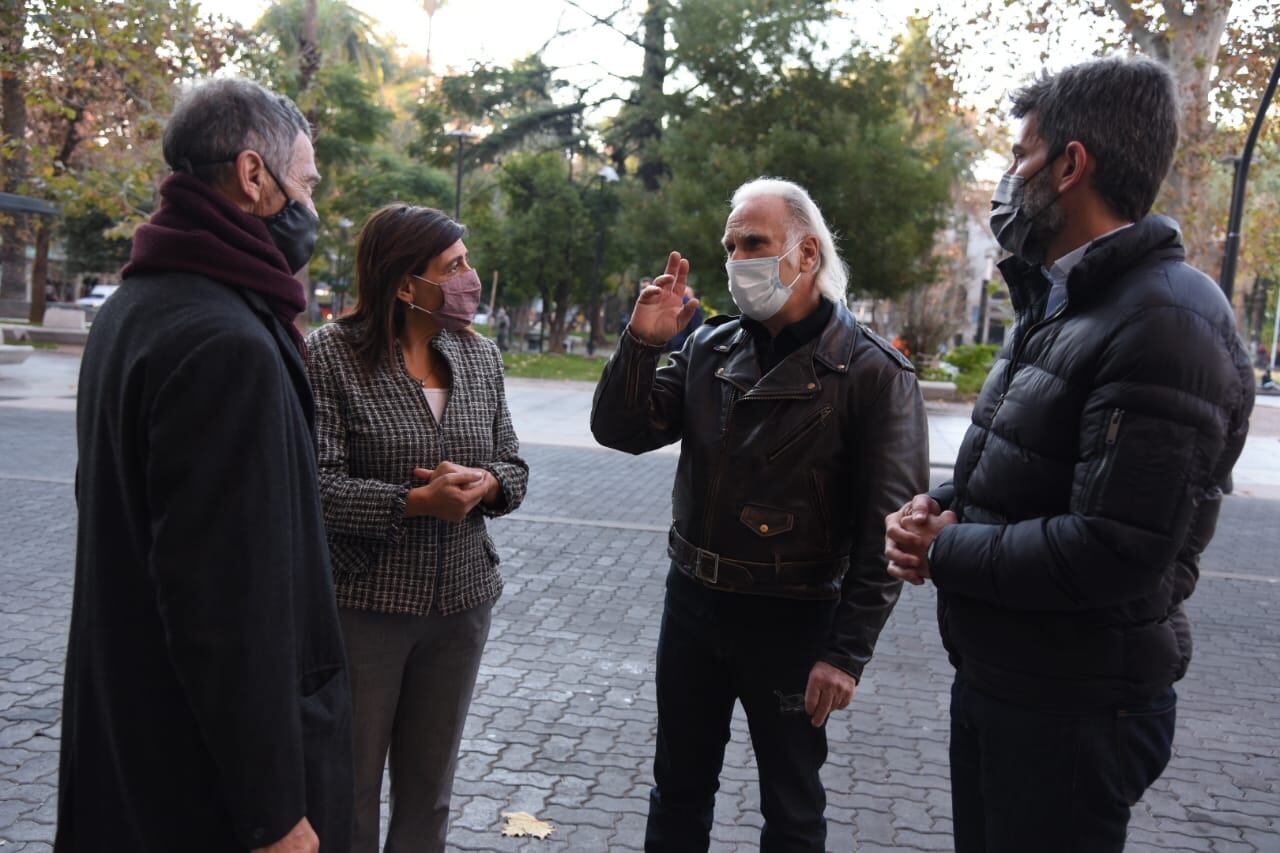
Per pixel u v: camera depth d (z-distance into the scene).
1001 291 47.94
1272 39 17.42
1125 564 1.57
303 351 1.76
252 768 1.43
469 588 2.47
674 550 2.55
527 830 3.22
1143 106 1.72
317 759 1.58
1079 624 1.70
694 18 24.88
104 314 1.59
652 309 2.49
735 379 2.42
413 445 2.36
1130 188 1.74
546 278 35.06
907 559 1.92
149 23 15.79
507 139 33.72
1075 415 1.70
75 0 14.80
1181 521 1.57
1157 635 1.71
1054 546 1.63
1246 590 7.05
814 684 2.27
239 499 1.42
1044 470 1.74
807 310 2.42
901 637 5.52
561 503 8.95
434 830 2.53
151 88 16.50
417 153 35.97
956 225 32.84
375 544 2.32
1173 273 1.65
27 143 18.12
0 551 6.28
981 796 1.93
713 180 24.16
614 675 4.73
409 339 2.47
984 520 1.85
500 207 43.56
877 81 24.92
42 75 16.09
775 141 23.81
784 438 2.35
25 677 4.27
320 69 22.20
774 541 2.37
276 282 1.60
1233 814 3.61
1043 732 1.73
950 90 19.38
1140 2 17.31
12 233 28.77
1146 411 1.57
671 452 12.65
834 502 2.39
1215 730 4.41
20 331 23.50
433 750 2.50
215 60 17.62
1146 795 3.73
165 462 1.41
